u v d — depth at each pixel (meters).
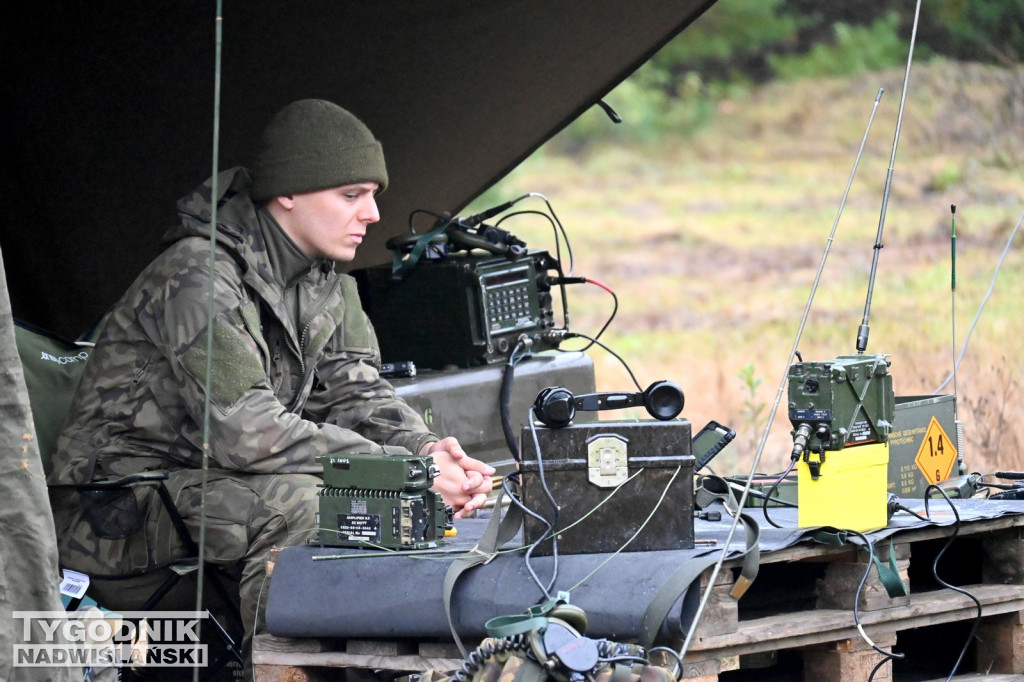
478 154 12.90
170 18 11.06
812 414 7.21
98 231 12.19
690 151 44.84
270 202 8.91
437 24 11.43
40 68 11.30
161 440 8.47
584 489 6.75
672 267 35.69
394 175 12.79
